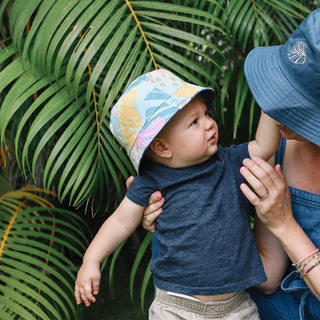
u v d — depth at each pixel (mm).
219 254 1067
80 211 1989
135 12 1429
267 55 1004
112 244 1173
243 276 1087
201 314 1111
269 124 1090
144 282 1597
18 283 1443
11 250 1603
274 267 1201
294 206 1128
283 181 1053
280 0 1655
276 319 1260
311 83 885
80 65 1327
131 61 1354
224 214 1068
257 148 1112
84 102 1447
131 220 1155
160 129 1020
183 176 1082
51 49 1354
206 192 1066
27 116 1401
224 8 1582
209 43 1415
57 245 1873
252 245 1100
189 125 1049
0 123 1414
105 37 1348
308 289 1146
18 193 1850
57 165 1377
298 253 1062
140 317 1988
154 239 1207
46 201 1849
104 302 2064
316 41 870
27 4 1476
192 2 1685
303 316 1146
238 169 1111
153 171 1117
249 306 1160
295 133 978
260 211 1059
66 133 1390
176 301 1119
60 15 1378
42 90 1710
